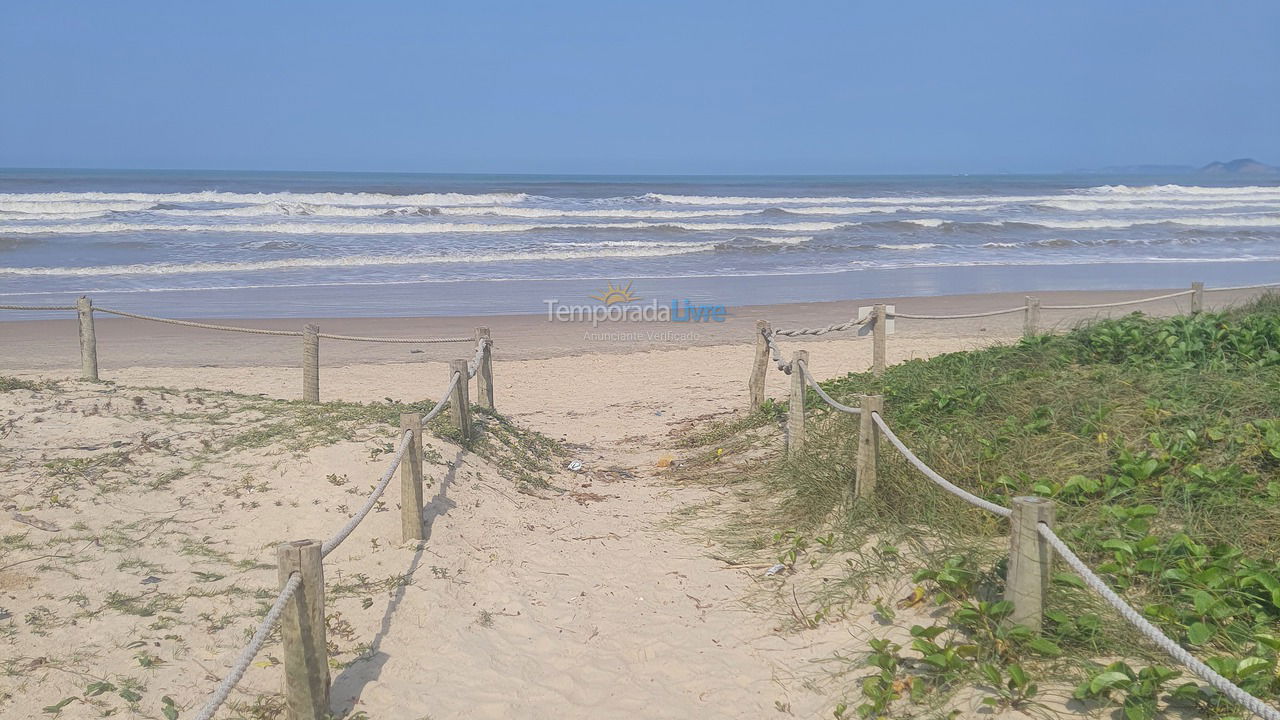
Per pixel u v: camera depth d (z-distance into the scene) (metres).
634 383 12.20
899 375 8.54
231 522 5.68
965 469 5.79
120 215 32.00
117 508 5.66
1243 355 7.48
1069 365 7.88
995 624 4.00
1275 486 4.88
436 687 4.33
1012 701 3.66
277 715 3.99
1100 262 26.16
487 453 7.48
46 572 4.89
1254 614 3.83
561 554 5.97
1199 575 4.09
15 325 15.66
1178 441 5.59
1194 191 65.44
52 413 7.12
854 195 59.91
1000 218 39.25
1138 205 48.94
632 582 5.57
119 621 4.52
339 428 6.94
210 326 9.23
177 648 4.36
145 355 13.66
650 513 6.92
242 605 4.81
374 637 4.71
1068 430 6.16
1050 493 5.15
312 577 3.78
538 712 4.16
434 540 5.75
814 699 4.12
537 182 84.94
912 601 4.65
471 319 16.88
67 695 3.94
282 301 18.23
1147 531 4.64
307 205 35.38
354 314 17.14
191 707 3.97
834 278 22.62
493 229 30.77
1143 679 3.44
